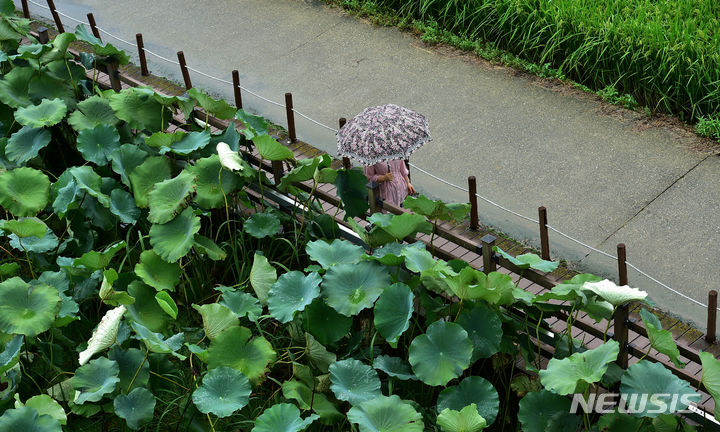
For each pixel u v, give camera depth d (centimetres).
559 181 735
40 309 465
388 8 995
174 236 521
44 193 557
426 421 455
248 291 557
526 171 750
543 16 895
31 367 501
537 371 445
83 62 704
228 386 432
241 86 891
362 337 484
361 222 599
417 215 480
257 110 851
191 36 985
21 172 555
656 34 827
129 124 614
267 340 503
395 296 452
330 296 464
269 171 609
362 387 438
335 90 877
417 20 973
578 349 466
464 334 433
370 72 901
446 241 602
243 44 965
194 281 561
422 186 743
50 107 613
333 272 472
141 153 590
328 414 449
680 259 644
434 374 429
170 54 951
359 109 844
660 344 406
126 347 487
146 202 568
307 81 895
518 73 880
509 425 493
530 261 486
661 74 812
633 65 830
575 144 777
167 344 460
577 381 388
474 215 656
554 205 708
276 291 478
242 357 455
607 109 819
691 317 590
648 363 402
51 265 557
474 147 786
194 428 473
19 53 714
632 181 727
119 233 602
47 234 548
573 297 434
